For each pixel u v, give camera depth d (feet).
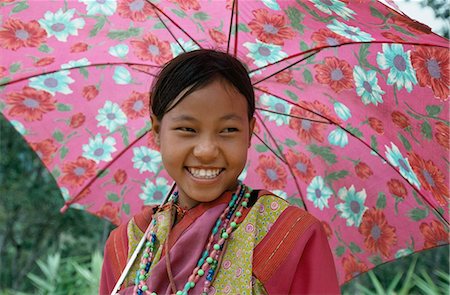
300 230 4.25
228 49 4.84
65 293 12.12
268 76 5.25
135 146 6.07
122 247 4.82
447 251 16.51
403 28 4.04
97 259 11.75
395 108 4.89
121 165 6.12
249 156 6.07
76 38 5.45
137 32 5.45
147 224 4.81
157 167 6.15
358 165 5.66
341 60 4.96
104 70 5.83
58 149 6.00
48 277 12.37
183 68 4.17
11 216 18.80
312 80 5.16
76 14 5.40
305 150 5.82
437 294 11.34
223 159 4.15
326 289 4.13
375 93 4.92
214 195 4.20
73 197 6.09
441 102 4.60
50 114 5.90
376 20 4.05
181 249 4.24
